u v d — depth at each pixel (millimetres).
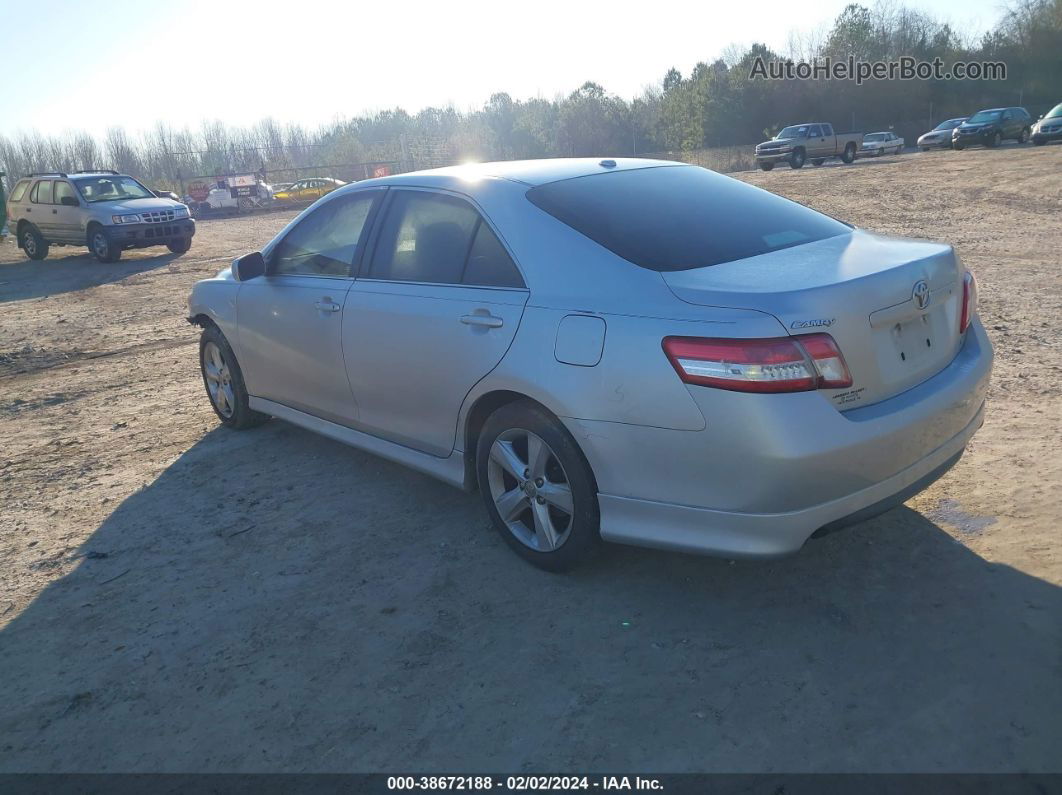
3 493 4926
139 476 5023
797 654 2908
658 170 4047
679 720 2635
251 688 2949
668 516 3006
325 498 4484
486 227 3641
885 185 21312
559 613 3264
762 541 2830
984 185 19250
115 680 3051
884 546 3549
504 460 3529
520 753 2551
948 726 2514
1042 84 55625
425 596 3453
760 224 3580
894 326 2988
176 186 43219
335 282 4371
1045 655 2785
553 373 3186
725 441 2773
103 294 13195
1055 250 10648
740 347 2719
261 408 5281
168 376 7535
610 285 3141
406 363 3883
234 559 3887
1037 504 3746
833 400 2777
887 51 58125
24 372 8180
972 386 3240
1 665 3195
